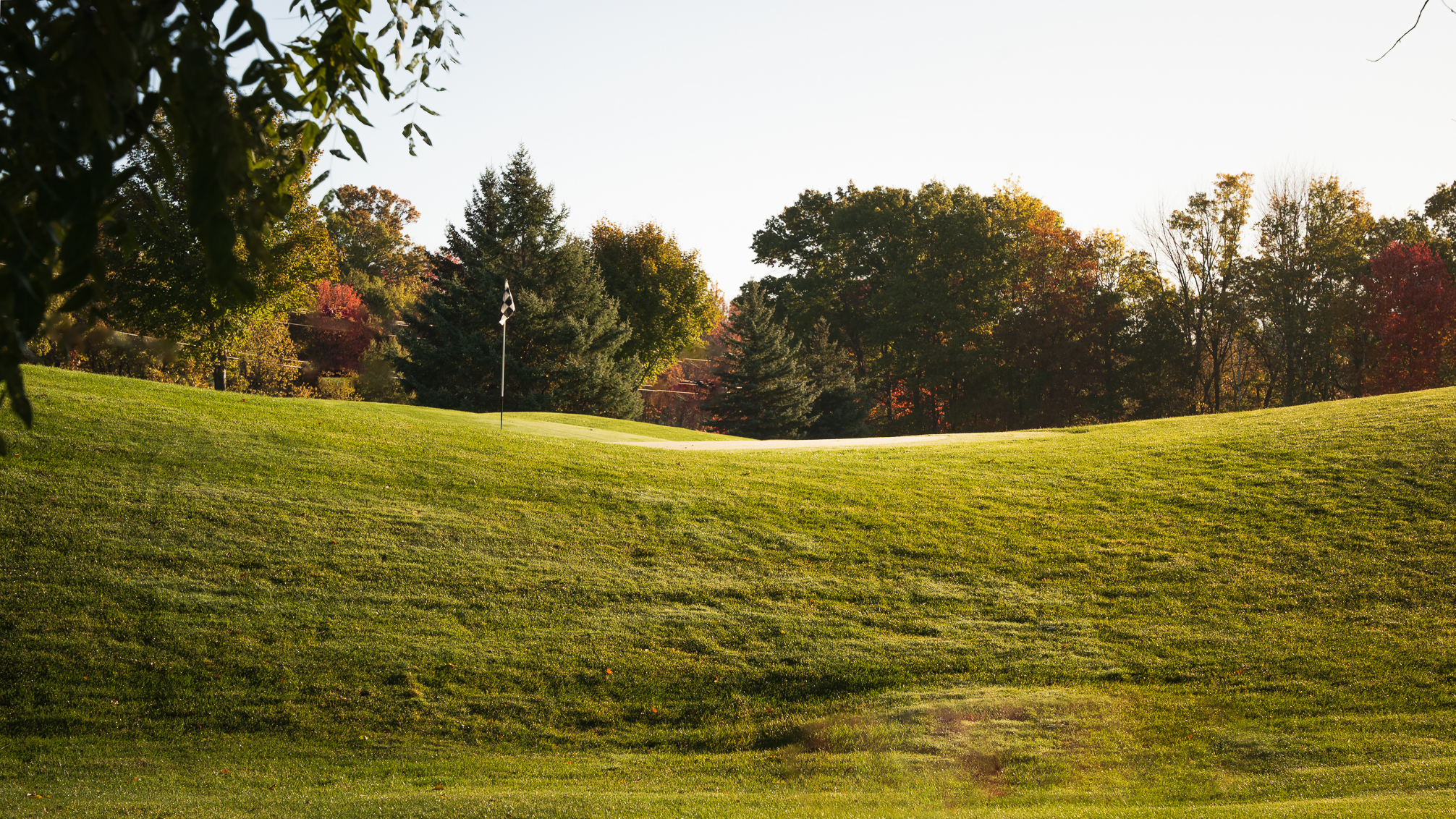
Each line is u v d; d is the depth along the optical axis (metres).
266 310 35.41
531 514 15.68
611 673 11.11
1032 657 11.49
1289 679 10.59
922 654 11.61
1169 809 7.18
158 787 8.10
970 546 15.25
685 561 14.36
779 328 58.84
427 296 52.25
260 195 2.58
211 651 10.77
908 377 64.44
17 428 16.02
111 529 13.09
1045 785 8.20
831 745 9.36
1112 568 14.31
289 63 3.61
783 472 19.33
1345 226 52.12
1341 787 7.80
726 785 8.49
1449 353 49.44
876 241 67.38
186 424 17.88
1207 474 18.55
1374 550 14.19
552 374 50.59
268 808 7.30
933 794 8.03
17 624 10.74
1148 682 10.77
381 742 9.55
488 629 11.88
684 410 78.44
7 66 2.33
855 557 14.76
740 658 11.52
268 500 14.84
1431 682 10.26
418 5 4.61
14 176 2.35
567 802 7.57
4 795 7.56
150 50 2.36
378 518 14.77
